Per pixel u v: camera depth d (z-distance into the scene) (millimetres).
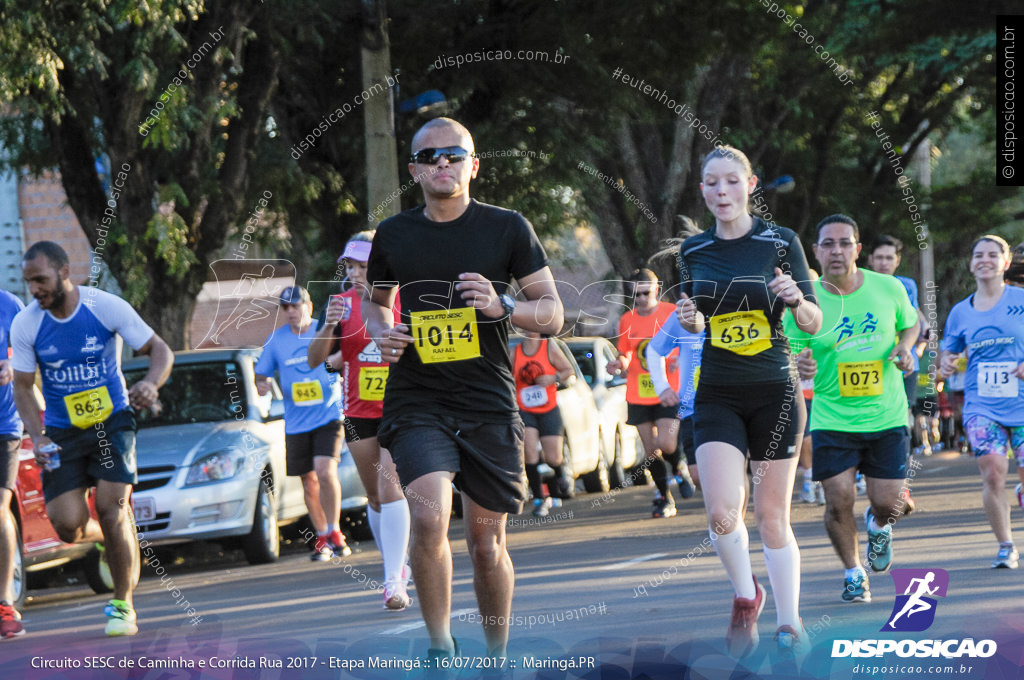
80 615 20781
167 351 17359
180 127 32000
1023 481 21203
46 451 17109
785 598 13508
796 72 61781
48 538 23203
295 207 39906
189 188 34031
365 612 18234
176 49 29453
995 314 21328
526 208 43906
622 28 37938
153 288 34562
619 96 39500
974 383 21297
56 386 17094
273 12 33438
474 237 12633
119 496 17141
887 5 48156
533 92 38531
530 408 30375
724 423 13531
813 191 69812
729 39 39781
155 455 26047
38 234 54031
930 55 49594
